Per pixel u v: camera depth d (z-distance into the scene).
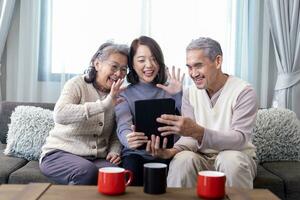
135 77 2.01
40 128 2.27
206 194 1.23
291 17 2.77
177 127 1.58
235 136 1.64
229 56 2.83
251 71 2.90
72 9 2.78
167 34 2.80
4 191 1.25
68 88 1.91
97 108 1.76
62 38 2.79
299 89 2.79
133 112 1.89
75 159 1.80
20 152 2.25
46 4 2.81
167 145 1.64
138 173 1.75
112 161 1.88
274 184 1.92
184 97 1.89
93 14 2.78
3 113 2.51
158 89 1.97
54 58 2.82
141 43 1.96
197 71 1.75
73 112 1.77
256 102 1.76
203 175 1.25
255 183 1.92
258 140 2.31
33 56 2.79
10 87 2.89
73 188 1.31
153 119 1.63
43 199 1.19
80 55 2.78
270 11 2.83
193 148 1.80
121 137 1.85
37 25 2.79
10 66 2.88
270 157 2.32
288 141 2.32
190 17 2.81
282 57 2.79
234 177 1.56
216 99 1.82
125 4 2.80
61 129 1.92
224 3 2.83
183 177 1.60
